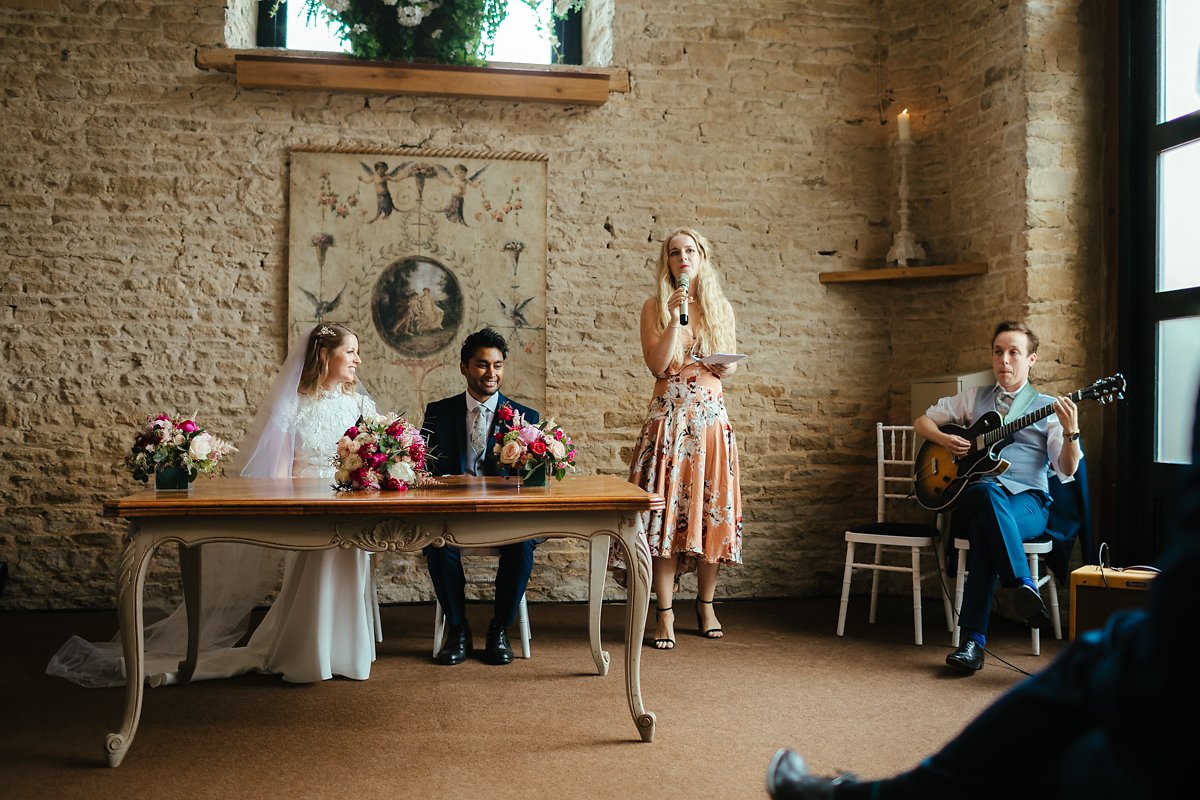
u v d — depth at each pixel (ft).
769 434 18.81
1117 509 15.55
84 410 17.19
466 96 18.03
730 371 15.40
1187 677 3.57
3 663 13.24
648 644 14.61
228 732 10.27
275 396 13.12
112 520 17.20
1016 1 16.61
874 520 19.02
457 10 17.70
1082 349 16.37
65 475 17.11
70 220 17.20
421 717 10.84
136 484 17.26
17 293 17.07
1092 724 4.41
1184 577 3.61
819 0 19.13
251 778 8.90
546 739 10.07
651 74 18.66
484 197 18.19
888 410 19.13
